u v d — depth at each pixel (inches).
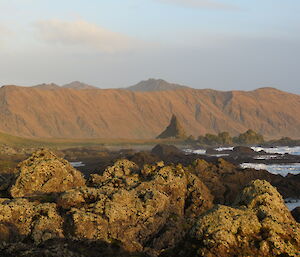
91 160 5241.1
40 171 1481.3
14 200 1190.3
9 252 957.8
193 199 1680.6
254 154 6146.7
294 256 772.6
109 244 1082.1
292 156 5772.6
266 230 815.1
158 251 1101.1
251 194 991.6
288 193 2699.3
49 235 1067.9
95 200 1231.5
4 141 7322.8
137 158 3833.7
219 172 2822.3
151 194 1334.9
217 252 779.4
